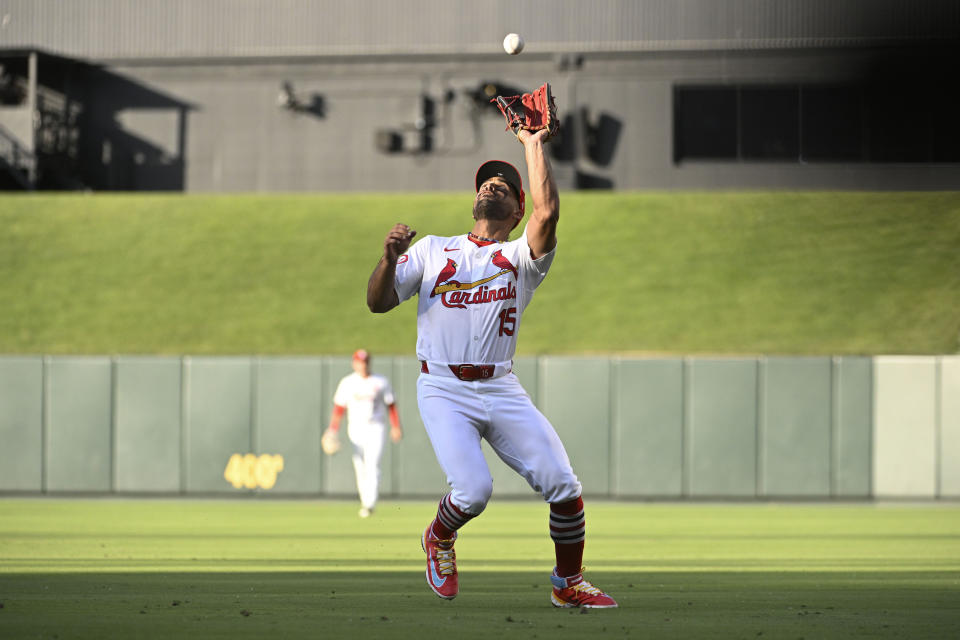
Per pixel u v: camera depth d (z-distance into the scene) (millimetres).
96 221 84812
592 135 109812
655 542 35375
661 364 58062
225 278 75688
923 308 68562
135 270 76812
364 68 113500
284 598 19172
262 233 83000
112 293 73562
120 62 115188
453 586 17562
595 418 58281
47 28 117938
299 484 58812
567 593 17609
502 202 16891
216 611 16984
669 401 57969
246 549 32125
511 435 16781
